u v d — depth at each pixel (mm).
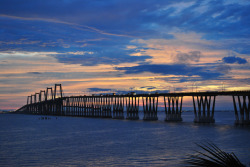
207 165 5797
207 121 131500
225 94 120500
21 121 189625
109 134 82500
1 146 58031
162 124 127750
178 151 49750
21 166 38906
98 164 39719
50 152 50000
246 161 39781
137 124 131875
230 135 73562
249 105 111438
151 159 42656
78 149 53188
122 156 45438
